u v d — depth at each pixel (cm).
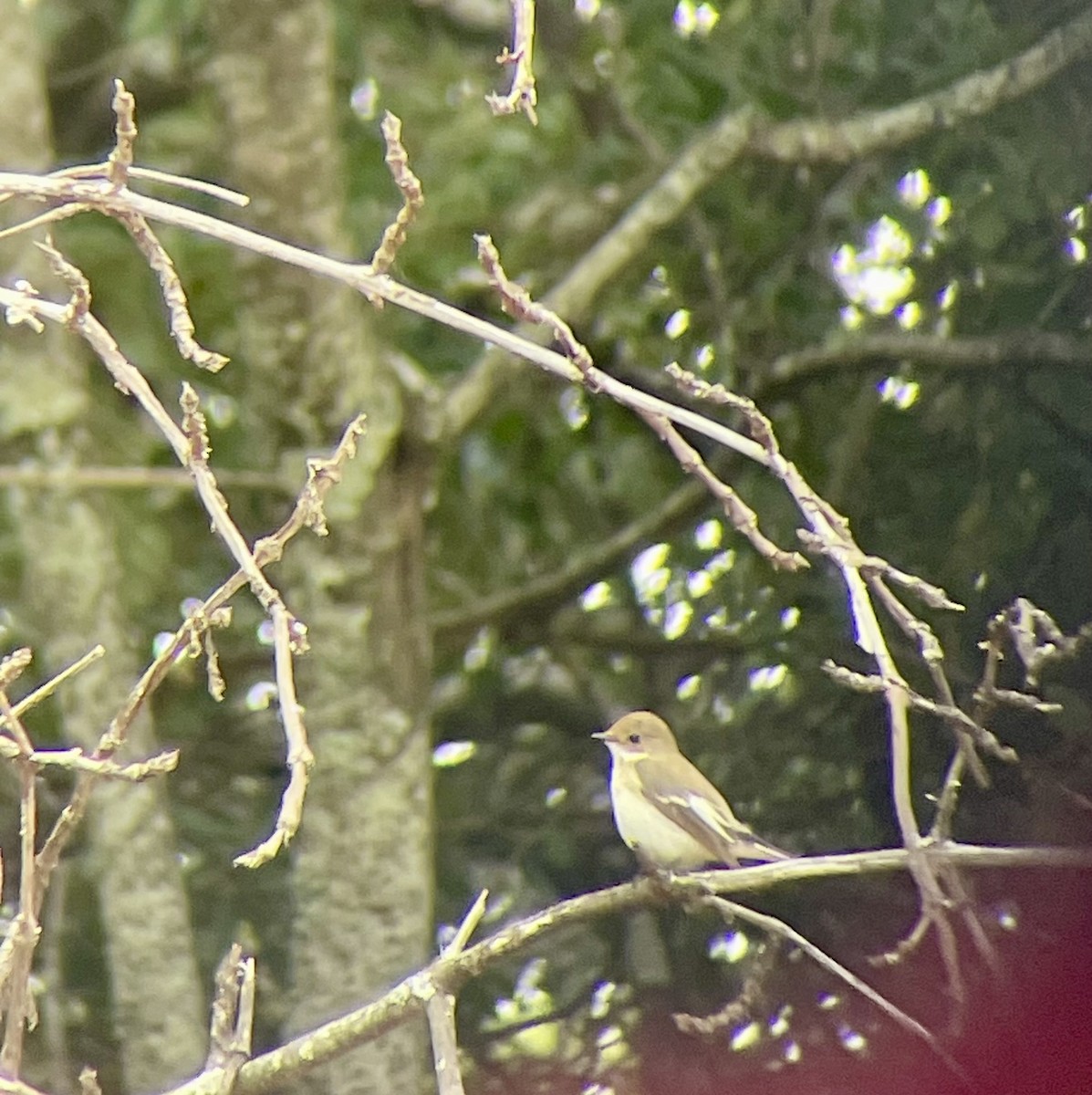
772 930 689
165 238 1238
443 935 1057
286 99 1101
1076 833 1403
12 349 1144
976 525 1448
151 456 1292
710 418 1405
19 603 1273
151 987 1173
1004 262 1453
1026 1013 1384
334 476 560
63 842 555
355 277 569
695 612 1438
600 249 1229
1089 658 1405
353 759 1186
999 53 1432
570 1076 1417
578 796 1460
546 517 1425
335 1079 1188
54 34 1284
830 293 1444
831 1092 1403
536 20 1288
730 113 1318
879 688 614
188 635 542
